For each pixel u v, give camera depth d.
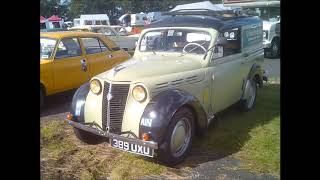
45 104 7.60
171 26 5.92
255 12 17.69
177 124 4.61
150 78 4.68
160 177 4.45
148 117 4.43
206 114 5.15
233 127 6.24
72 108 5.10
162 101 4.50
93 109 4.89
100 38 8.70
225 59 6.03
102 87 4.82
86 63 8.05
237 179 4.43
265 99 8.24
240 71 6.53
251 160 4.94
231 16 6.63
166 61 5.30
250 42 7.05
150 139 4.39
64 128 6.16
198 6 18.75
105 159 4.89
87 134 5.29
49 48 7.42
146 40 6.09
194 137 5.24
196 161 4.91
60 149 5.21
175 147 4.62
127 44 15.38
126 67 4.97
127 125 4.57
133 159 4.88
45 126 6.16
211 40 5.58
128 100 4.61
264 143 5.45
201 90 5.35
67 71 7.60
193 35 5.72
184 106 4.71
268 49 16.55
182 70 5.13
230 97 6.30
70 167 4.67
